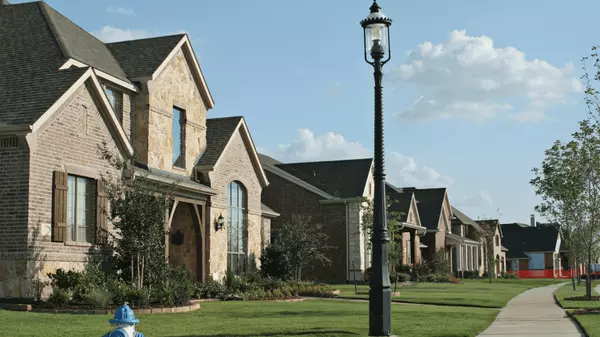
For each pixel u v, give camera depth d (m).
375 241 13.70
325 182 49.19
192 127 28.78
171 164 26.72
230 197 31.50
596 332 14.90
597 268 84.25
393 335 13.79
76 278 18.77
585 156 29.92
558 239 107.50
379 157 13.81
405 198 58.16
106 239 20.88
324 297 29.17
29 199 18.42
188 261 28.16
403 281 45.81
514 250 107.12
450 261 73.12
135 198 20.14
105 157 20.73
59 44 22.25
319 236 39.84
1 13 24.67
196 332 14.27
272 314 19.08
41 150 18.98
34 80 20.53
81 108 20.78
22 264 18.33
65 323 14.88
